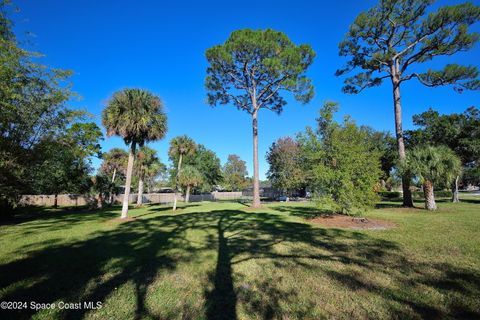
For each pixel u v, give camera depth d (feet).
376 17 54.13
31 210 71.05
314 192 37.58
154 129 45.65
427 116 80.23
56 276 15.21
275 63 60.29
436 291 12.31
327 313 10.52
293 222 35.73
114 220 43.01
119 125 43.39
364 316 10.27
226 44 64.44
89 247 22.75
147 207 84.33
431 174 48.21
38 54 34.37
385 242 22.13
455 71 47.73
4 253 20.75
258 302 11.56
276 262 17.22
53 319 10.32
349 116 36.78
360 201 34.30
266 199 134.82
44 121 39.04
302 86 64.18
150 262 17.80
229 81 71.61
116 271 16.01
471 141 72.08
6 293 12.79
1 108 32.04
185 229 31.96
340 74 64.85
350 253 19.03
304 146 38.47
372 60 57.88
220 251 20.47
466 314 10.30
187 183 74.54
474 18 46.11
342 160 35.09
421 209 49.60
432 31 50.24
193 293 12.62
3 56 31.19
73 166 78.28
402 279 13.84
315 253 19.24
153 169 99.25
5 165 35.94
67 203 102.17
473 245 20.56
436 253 18.53
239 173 236.63
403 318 10.06
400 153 55.83
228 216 45.68
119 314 10.68
